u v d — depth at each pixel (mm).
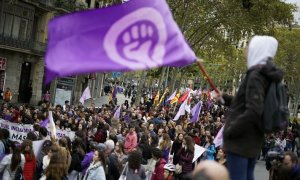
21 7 36281
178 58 3949
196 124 20047
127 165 9281
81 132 12094
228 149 3760
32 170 9312
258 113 3555
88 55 4070
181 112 23109
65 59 4062
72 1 42062
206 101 49188
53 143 8898
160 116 24969
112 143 10086
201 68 4121
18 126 14039
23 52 37000
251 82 3633
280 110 3674
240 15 38969
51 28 4125
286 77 53344
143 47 4055
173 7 37000
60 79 32250
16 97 37562
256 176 18625
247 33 41625
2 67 35562
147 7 4102
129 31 4098
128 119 21844
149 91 81500
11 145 9758
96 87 61750
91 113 22078
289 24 39375
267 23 38250
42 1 38312
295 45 50875
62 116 17453
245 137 3691
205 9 39781
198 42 44969
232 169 3742
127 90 74375
